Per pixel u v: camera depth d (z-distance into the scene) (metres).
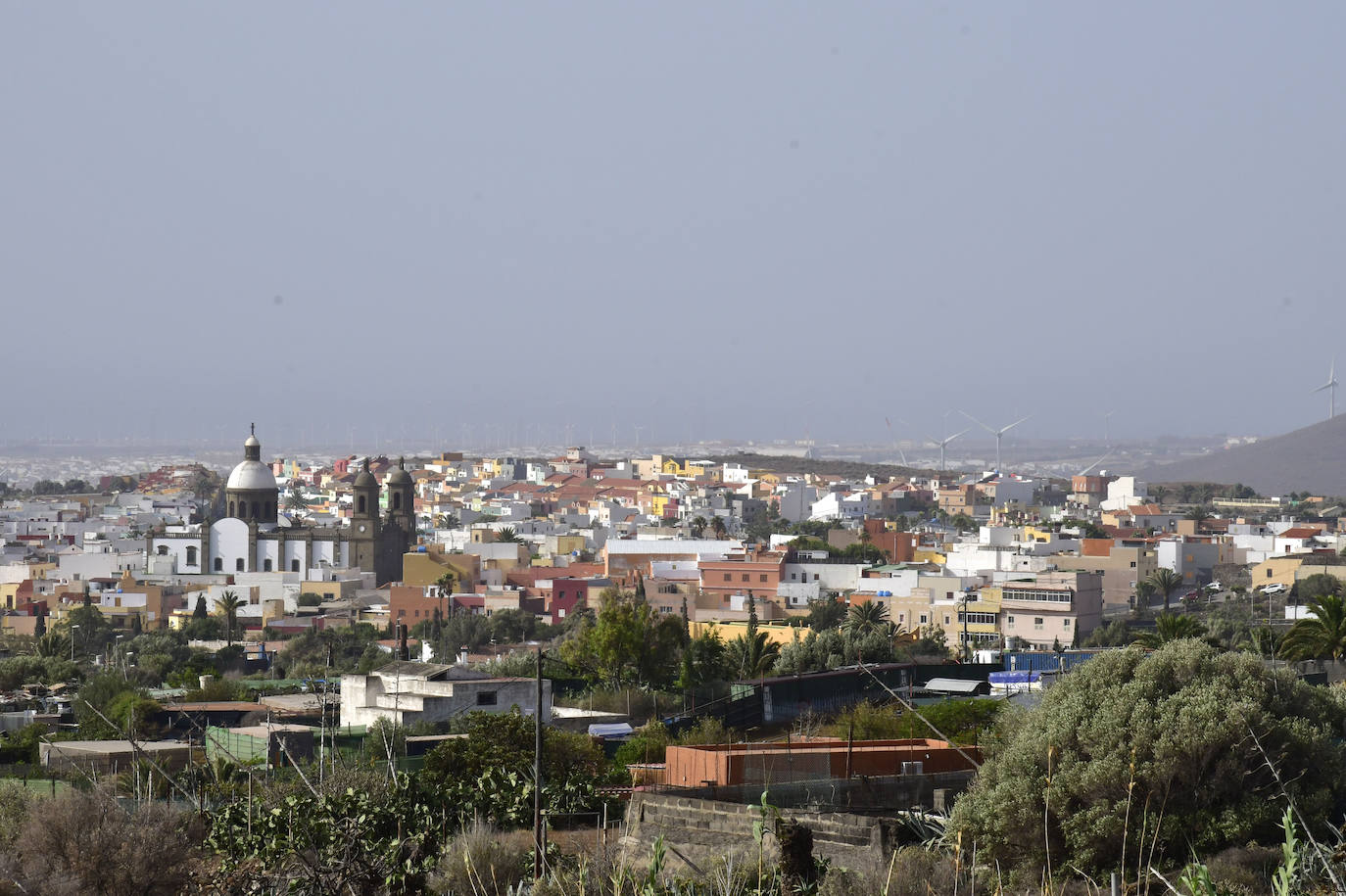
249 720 130.00
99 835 58.59
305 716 129.38
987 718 98.88
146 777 89.62
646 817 55.94
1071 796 58.72
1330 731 60.84
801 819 54.09
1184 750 58.00
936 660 171.75
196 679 177.38
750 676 168.50
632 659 161.12
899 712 106.44
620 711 137.25
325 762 91.44
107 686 150.75
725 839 53.75
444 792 68.88
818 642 173.88
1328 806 58.16
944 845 56.12
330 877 54.97
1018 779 59.56
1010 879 54.47
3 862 54.62
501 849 57.00
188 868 59.88
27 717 143.00
